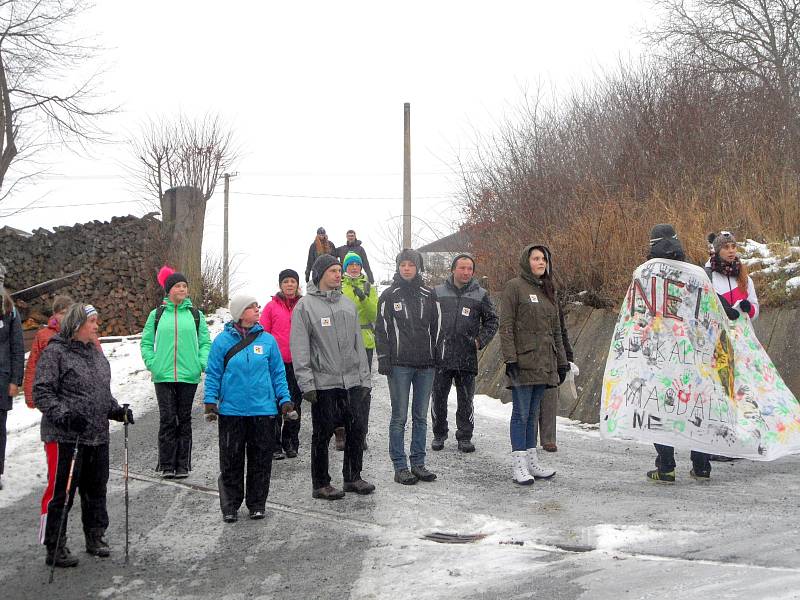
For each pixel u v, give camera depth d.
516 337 7.70
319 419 7.26
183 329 8.30
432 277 18.45
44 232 18.05
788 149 14.97
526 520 6.38
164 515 7.07
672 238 7.80
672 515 6.22
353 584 5.31
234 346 6.87
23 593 5.49
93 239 17.94
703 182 14.72
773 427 7.58
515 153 17.80
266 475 6.86
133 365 14.28
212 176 19.39
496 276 15.79
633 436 7.54
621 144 16.42
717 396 7.49
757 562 4.95
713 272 8.20
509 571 5.22
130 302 17.78
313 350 7.21
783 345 10.03
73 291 17.66
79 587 5.57
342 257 18.22
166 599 5.30
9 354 7.89
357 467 7.46
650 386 7.60
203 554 6.09
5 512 7.32
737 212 13.13
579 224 13.88
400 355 7.71
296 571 5.64
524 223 16.09
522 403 7.66
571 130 17.56
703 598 4.36
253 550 6.12
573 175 16.64
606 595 4.59
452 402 12.37
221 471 6.87
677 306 7.67
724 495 6.86
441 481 7.87
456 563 5.50
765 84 17.88
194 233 18.33
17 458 8.98
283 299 9.21
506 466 8.48
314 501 7.27
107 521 6.21
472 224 17.41
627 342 7.79
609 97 17.83
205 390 6.82
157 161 19.16
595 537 5.77
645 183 15.54
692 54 21.03
